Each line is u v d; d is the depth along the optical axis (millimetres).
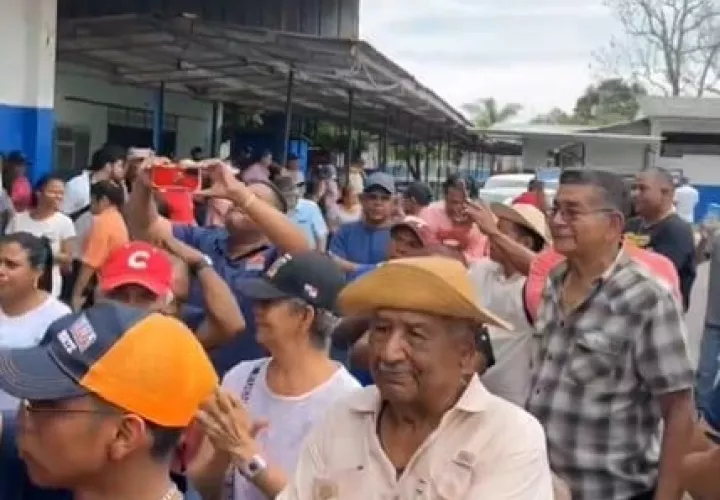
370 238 8359
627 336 4258
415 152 42469
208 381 2494
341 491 2826
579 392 4312
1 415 2873
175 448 2584
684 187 21781
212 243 5516
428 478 2727
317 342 3949
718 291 8602
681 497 4184
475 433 2742
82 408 2324
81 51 17109
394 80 19031
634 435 4316
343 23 31469
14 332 5242
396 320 2717
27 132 14539
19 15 14242
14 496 2795
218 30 14336
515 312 5133
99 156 11484
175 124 26266
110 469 2379
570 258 4363
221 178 5266
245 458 3281
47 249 5445
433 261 2787
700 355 8648
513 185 22344
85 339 2344
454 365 2740
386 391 2738
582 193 4285
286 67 17609
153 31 14430
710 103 35719
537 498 2742
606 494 4289
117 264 4426
